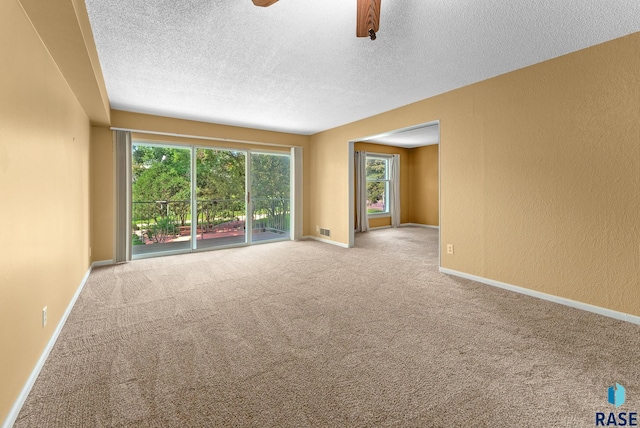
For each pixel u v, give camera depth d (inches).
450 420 54.4
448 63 114.0
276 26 88.2
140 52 104.1
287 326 93.4
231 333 88.7
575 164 105.3
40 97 75.7
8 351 55.1
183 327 92.7
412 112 163.3
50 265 82.2
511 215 123.7
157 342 83.3
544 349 78.7
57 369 70.4
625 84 93.9
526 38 95.3
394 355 76.5
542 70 112.5
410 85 136.9
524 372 68.8
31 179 69.2
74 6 64.8
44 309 75.7
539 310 104.4
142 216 197.2
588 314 100.8
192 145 206.4
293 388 63.7
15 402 56.6
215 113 182.9
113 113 171.8
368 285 133.6
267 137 233.5
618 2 76.8
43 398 60.4
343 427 52.9
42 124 77.2
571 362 72.7
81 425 53.4
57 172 91.0
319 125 219.5
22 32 64.1
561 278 110.0
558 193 109.9
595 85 99.9
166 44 98.7
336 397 60.8
